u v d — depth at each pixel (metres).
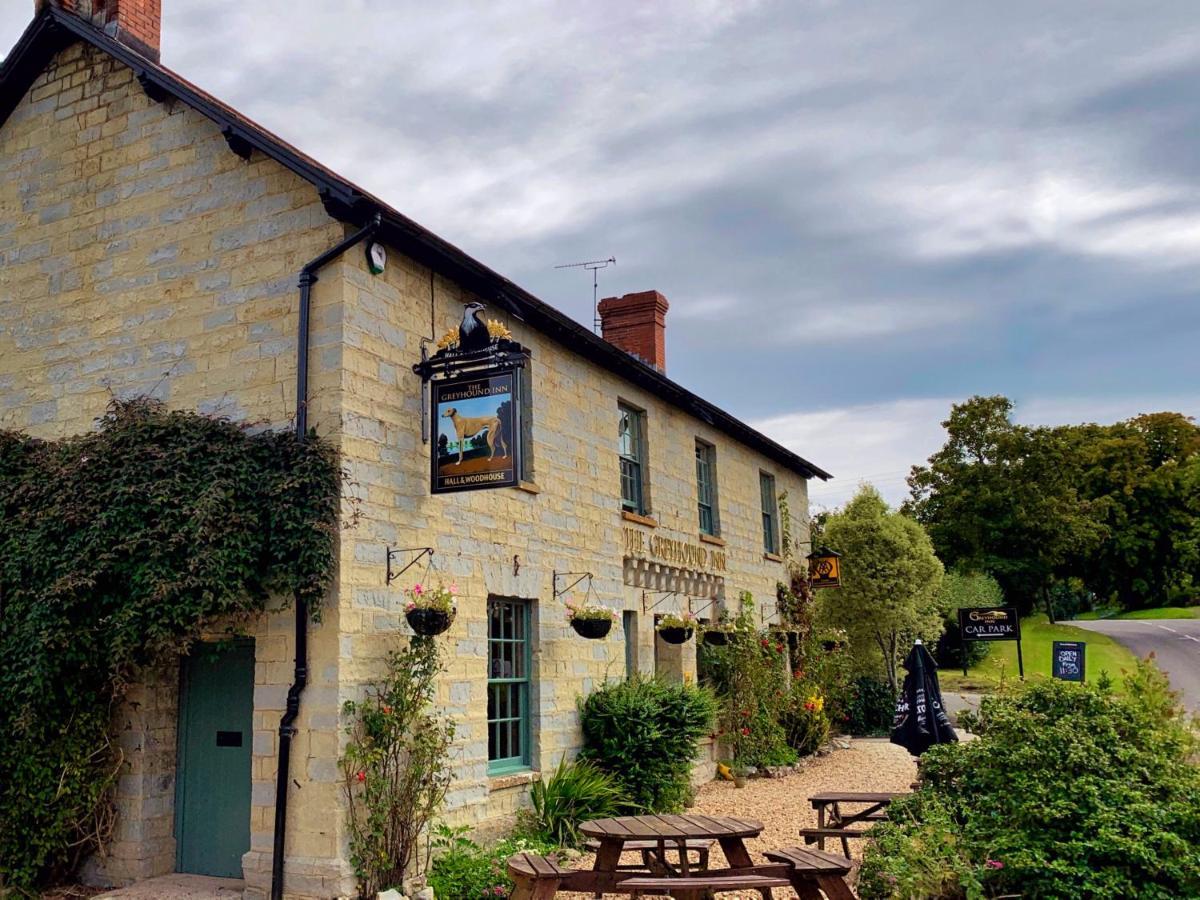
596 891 7.28
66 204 10.41
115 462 8.40
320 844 7.88
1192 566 49.25
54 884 8.56
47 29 10.43
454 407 9.16
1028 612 44.97
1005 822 7.21
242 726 8.79
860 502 24.83
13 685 8.24
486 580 10.34
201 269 9.51
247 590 8.11
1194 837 6.69
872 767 16.59
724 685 15.84
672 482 15.19
